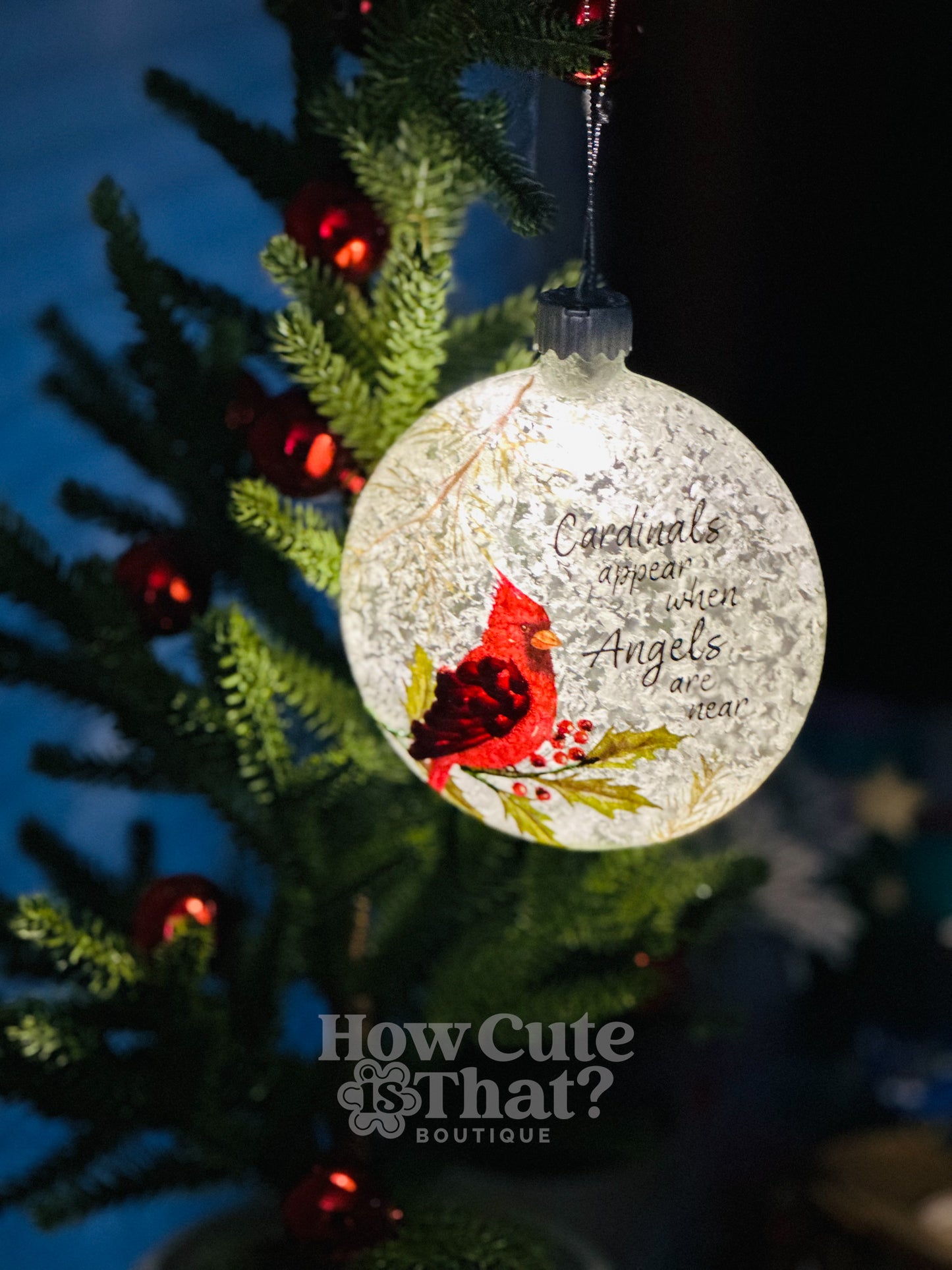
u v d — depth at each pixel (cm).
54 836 54
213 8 78
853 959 98
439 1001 49
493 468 35
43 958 52
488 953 49
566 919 48
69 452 73
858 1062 98
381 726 41
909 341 101
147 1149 51
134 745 52
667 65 94
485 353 49
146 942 46
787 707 36
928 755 104
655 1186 72
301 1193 45
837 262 100
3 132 68
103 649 44
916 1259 79
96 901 53
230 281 80
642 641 34
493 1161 66
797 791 84
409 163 45
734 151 97
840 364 103
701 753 35
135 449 51
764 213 99
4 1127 68
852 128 97
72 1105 45
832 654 109
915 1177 85
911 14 93
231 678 44
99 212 46
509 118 45
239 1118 49
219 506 49
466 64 42
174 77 50
